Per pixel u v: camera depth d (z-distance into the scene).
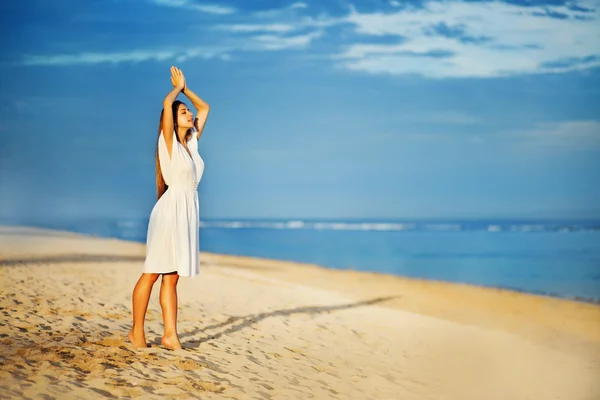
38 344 5.73
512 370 7.51
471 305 15.37
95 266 14.07
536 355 8.60
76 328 6.72
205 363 5.76
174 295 6.07
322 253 37.09
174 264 5.75
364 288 17.52
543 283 21.77
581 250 41.16
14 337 5.98
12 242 20.75
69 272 12.47
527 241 54.56
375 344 8.20
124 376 4.95
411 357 7.67
